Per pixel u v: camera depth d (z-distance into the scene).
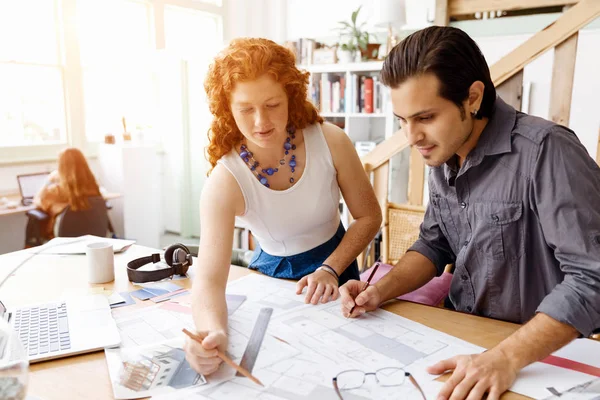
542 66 3.67
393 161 3.92
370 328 0.97
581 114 3.67
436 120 0.86
